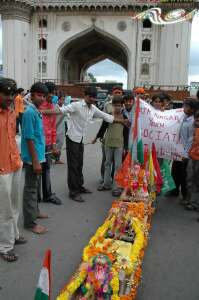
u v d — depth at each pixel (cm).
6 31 3581
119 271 318
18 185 449
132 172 561
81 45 4197
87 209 616
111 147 706
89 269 314
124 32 3709
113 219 421
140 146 593
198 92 633
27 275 401
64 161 1021
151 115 607
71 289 307
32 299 358
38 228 517
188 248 486
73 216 581
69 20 3747
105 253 329
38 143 489
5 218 427
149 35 3675
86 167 950
